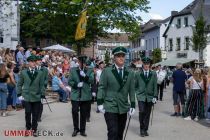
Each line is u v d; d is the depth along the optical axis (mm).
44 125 12641
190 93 14781
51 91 22562
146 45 73438
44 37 55094
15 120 13445
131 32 42125
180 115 15852
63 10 42156
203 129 12500
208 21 53750
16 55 20531
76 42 42969
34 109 10836
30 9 49375
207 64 53656
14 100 16031
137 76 11406
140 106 11156
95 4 40188
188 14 56750
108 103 7719
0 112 15000
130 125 13070
